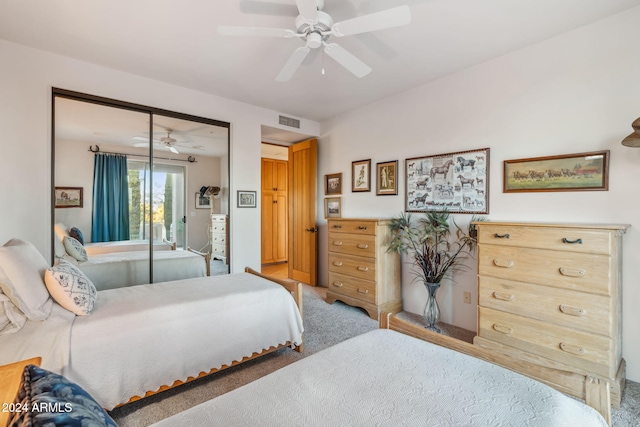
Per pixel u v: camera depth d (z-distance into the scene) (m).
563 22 2.18
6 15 2.08
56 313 1.68
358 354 1.31
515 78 2.59
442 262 3.13
